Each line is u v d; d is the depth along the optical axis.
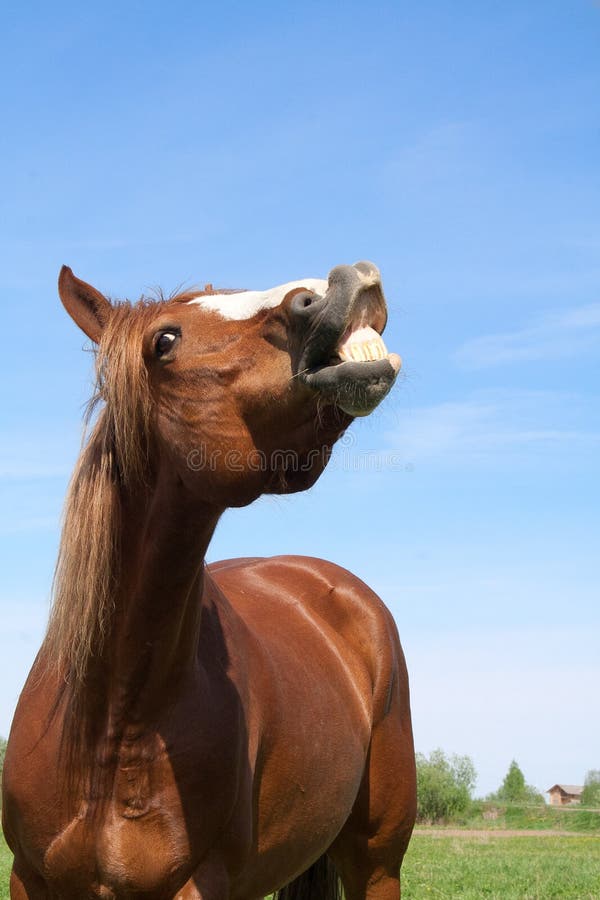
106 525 2.63
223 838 2.76
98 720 2.65
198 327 2.46
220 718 2.76
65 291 2.78
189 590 2.60
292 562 4.43
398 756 4.20
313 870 4.20
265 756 3.10
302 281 2.32
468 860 13.55
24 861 2.81
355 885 4.21
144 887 2.63
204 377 2.39
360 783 3.99
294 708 3.30
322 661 3.81
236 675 2.95
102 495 2.64
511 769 56.88
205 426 2.39
